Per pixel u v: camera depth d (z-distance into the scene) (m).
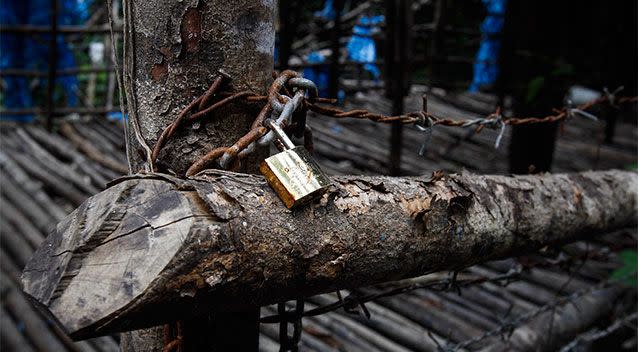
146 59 0.71
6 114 3.69
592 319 2.21
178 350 0.72
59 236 0.59
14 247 2.43
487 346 1.86
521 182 1.06
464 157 4.01
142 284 0.53
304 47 5.57
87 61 5.41
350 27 5.40
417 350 1.88
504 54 2.82
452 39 5.90
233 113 0.73
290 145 0.67
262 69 0.75
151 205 0.57
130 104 0.73
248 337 0.79
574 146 4.81
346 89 4.97
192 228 0.54
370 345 1.86
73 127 3.77
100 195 0.60
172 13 0.69
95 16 5.23
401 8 3.97
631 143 5.16
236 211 0.59
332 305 0.92
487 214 0.91
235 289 0.59
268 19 0.75
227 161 0.68
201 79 0.71
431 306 2.11
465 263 0.93
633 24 3.82
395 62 3.19
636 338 2.52
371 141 4.05
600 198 1.25
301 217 0.65
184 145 0.72
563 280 2.40
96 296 0.53
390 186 0.78
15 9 4.14
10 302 2.16
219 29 0.70
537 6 2.60
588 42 3.09
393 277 0.79
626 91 4.24
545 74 2.58
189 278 0.55
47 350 1.94
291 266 0.63
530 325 2.01
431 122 1.01
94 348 1.92
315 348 1.79
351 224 0.69
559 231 1.11
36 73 3.76
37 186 2.94
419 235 0.78
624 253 2.11
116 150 3.49
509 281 1.43
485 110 5.34
